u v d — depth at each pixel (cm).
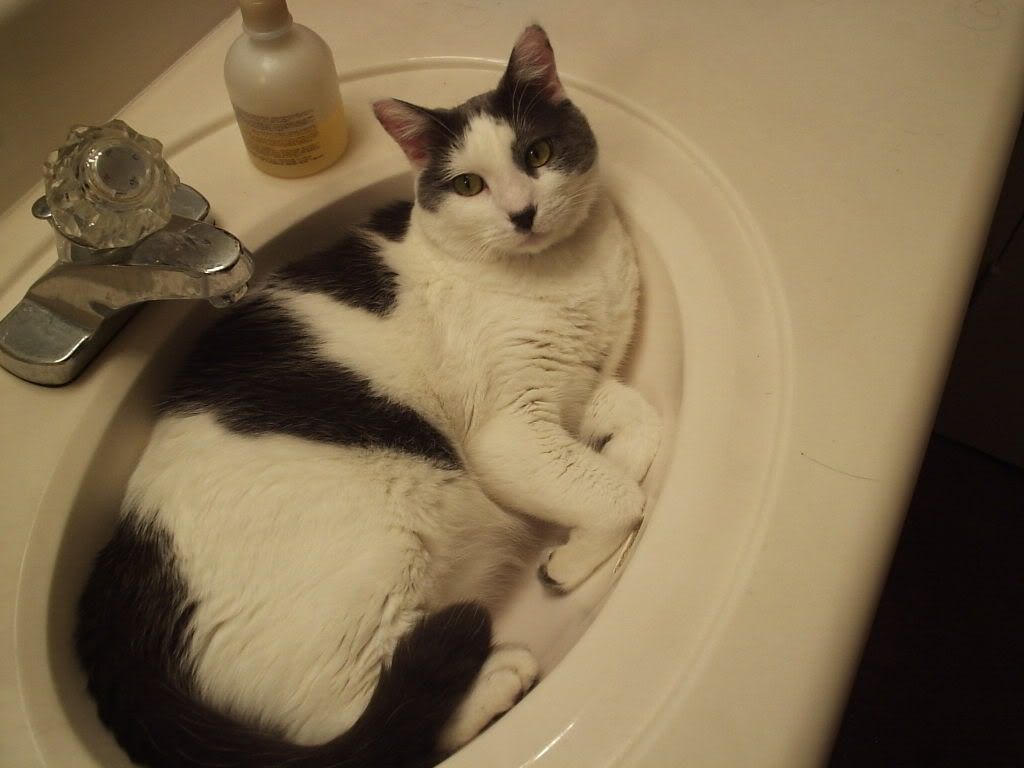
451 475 84
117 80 89
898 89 77
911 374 58
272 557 70
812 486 53
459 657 67
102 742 58
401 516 77
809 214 68
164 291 66
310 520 72
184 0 94
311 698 68
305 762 61
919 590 139
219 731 63
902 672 130
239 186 83
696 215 73
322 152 83
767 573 49
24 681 54
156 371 77
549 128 79
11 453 65
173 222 66
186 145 86
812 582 49
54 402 68
